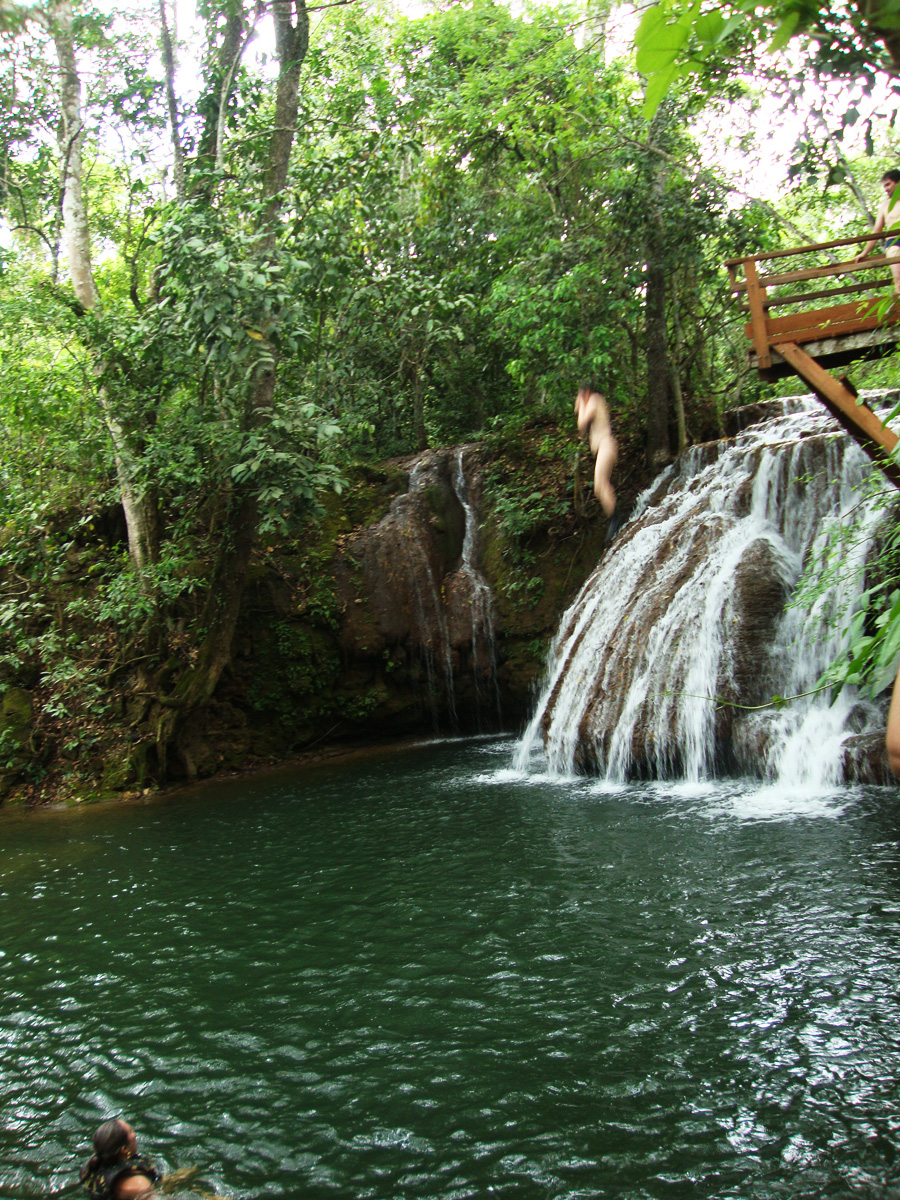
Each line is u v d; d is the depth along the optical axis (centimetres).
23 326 1609
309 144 1678
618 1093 450
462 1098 461
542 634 1783
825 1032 485
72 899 893
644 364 2078
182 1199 394
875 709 1031
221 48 1573
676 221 1662
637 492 1820
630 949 622
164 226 1355
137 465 1528
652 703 1202
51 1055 557
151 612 1552
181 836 1123
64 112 1580
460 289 2081
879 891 669
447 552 1898
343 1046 531
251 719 1689
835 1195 362
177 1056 539
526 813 1048
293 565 1784
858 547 1073
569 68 1652
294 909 788
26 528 1644
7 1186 420
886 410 1158
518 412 2128
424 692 1819
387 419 2333
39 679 1639
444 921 716
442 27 1933
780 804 951
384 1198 388
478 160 1973
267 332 1335
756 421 1814
